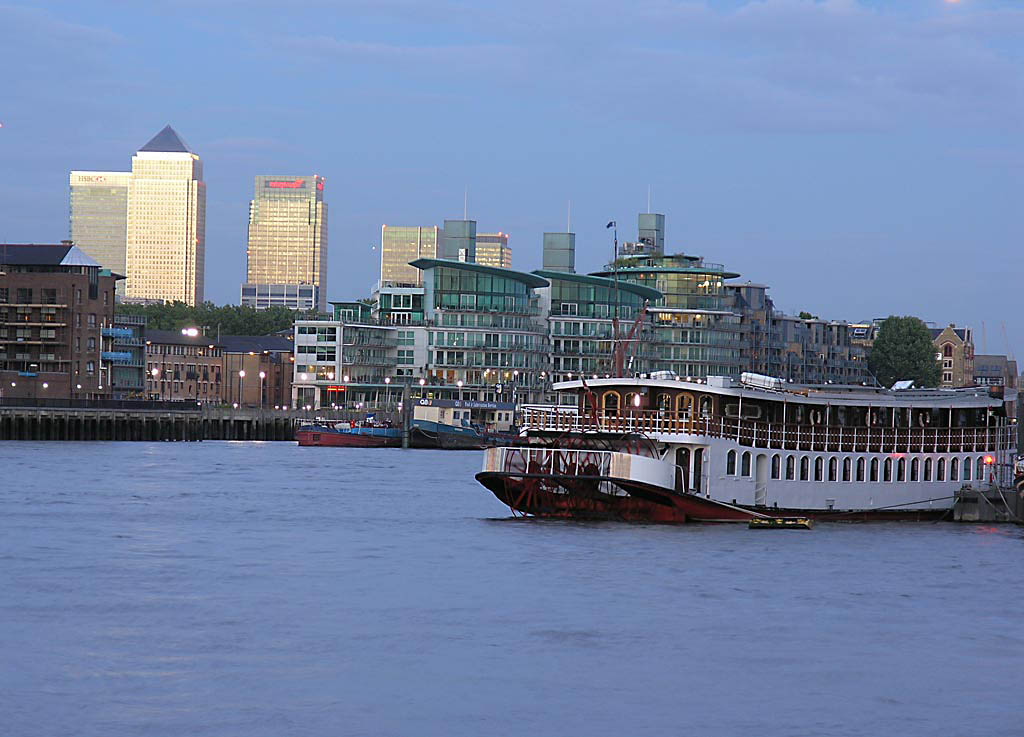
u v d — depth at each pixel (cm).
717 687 5247
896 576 7506
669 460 9088
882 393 10250
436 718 4819
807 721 4881
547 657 5603
